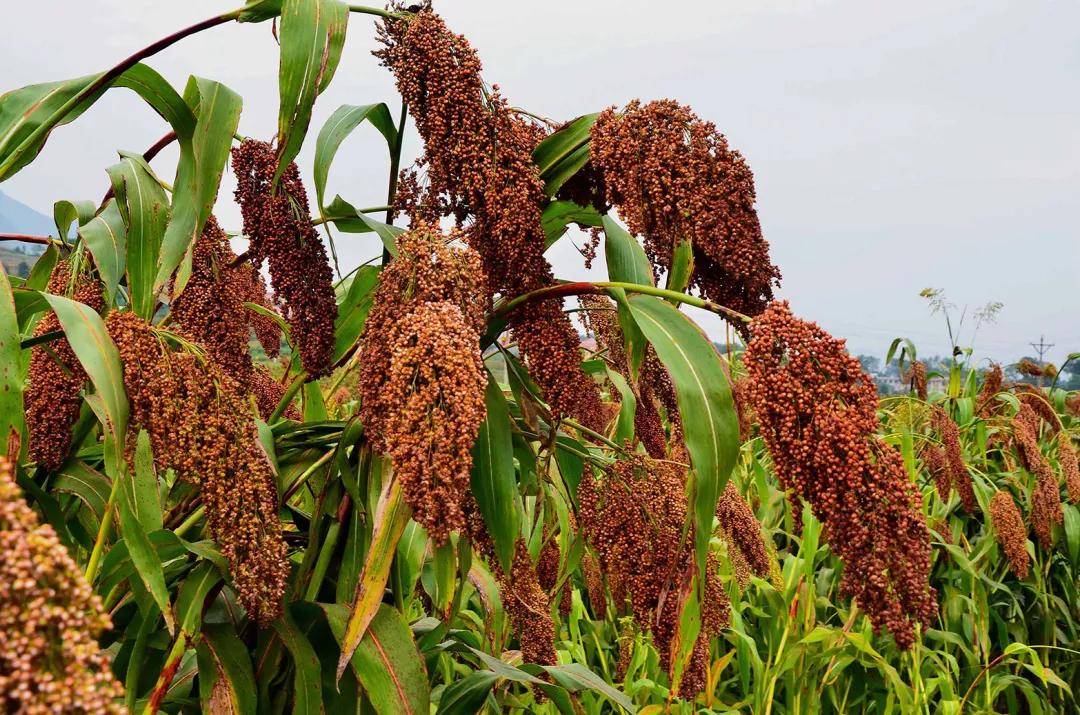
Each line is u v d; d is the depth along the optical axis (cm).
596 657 470
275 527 178
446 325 161
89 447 265
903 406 582
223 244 220
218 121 216
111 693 76
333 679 214
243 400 185
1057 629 538
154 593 162
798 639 420
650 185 206
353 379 355
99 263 218
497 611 264
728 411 195
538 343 214
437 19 213
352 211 246
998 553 546
